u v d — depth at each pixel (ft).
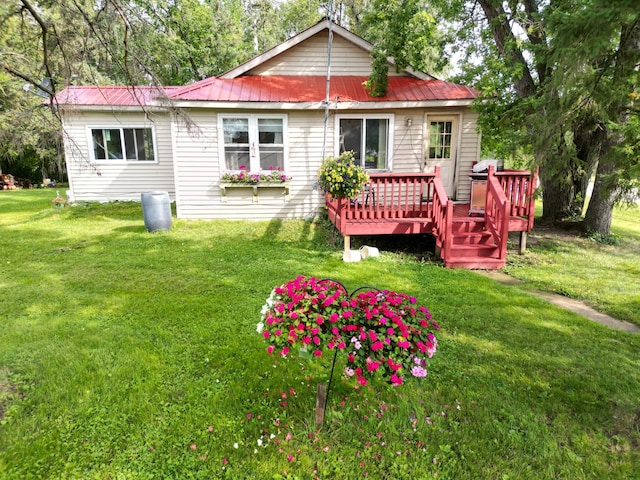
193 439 7.79
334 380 9.80
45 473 6.95
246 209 30.68
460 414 8.60
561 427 8.20
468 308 14.64
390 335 7.22
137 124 37.65
